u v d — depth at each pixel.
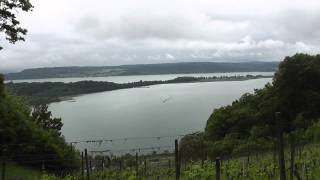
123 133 143.25
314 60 78.25
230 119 83.50
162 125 157.62
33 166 52.16
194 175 29.78
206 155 64.56
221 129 84.88
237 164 33.94
